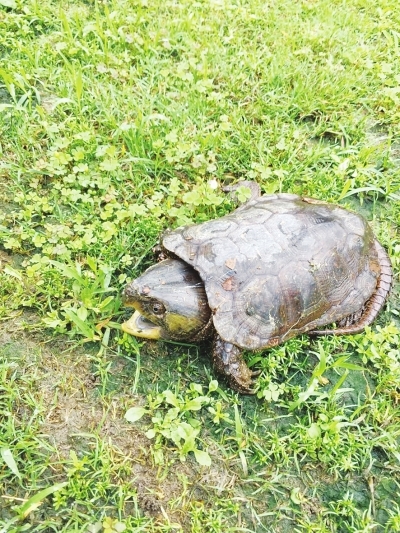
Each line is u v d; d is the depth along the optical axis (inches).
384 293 12.3
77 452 10.1
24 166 13.9
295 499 10.0
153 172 14.2
